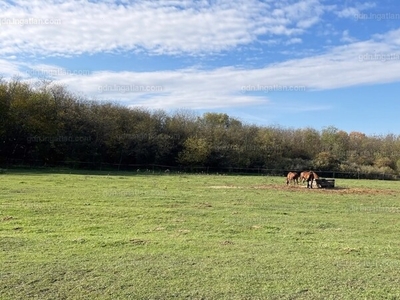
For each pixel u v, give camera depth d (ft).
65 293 21.79
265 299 21.49
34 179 96.78
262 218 49.80
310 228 44.45
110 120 171.12
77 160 164.55
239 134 193.36
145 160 176.24
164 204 59.31
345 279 24.91
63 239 34.94
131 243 33.55
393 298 21.90
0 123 147.95
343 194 87.92
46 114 158.40
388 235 41.73
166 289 22.62
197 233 39.19
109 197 65.72
